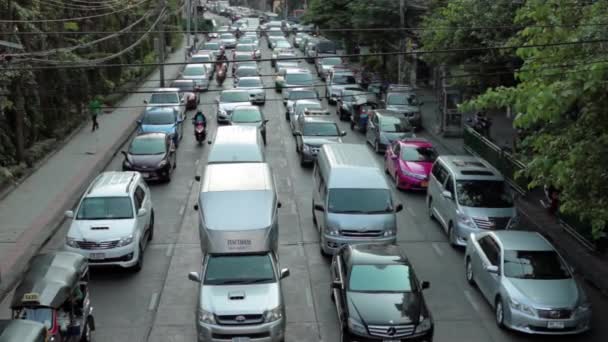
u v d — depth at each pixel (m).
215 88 53.41
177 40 84.19
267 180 20.97
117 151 34.47
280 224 23.72
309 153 30.73
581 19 16.03
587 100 14.41
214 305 14.91
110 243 18.94
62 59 33.69
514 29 26.58
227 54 72.81
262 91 46.44
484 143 31.62
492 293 16.91
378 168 22.16
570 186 15.39
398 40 52.41
